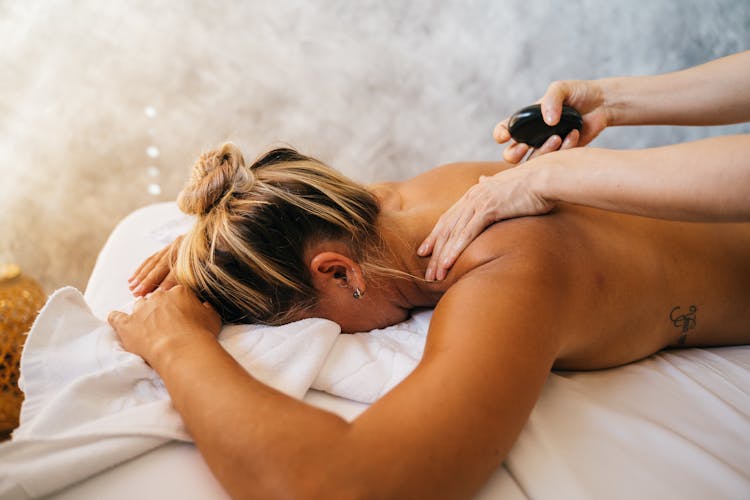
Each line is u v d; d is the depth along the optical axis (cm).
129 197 157
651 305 70
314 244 68
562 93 77
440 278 70
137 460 56
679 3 146
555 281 60
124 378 62
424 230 76
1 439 118
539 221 67
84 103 149
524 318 56
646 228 73
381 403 50
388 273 73
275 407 51
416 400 49
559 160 63
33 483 51
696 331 77
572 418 61
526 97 153
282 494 45
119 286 91
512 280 59
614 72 151
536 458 56
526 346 54
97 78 148
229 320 74
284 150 77
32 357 65
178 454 57
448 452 47
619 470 56
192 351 60
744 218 50
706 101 76
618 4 145
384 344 71
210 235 68
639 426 61
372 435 47
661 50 150
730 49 150
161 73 148
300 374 63
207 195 70
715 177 49
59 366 65
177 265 73
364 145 155
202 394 54
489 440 49
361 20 145
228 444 49
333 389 65
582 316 63
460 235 68
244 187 68
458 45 148
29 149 151
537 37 147
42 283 159
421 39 147
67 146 152
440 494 46
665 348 81
